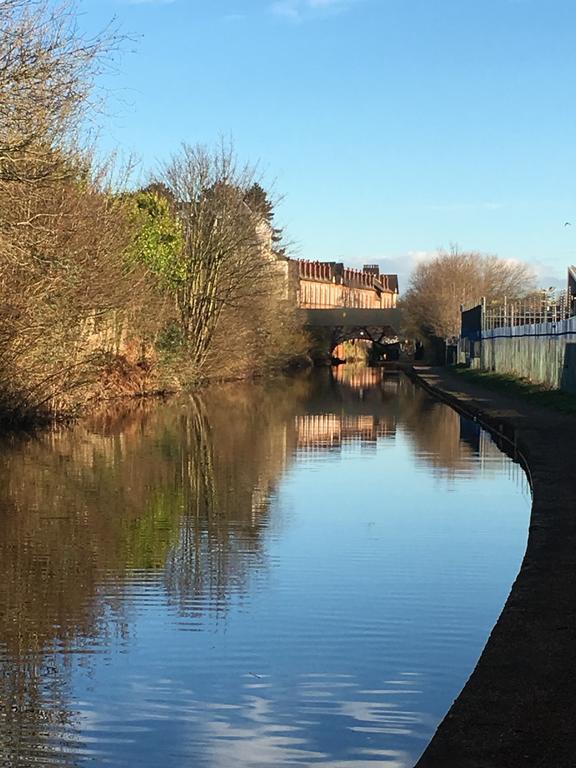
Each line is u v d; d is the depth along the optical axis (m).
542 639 6.55
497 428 24.78
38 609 8.69
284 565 10.36
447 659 7.37
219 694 6.67
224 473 17.34
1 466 17.84
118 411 31.38
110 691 6.73
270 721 6.18
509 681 5.77
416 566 10.33
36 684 6.87
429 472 17.89
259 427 26.56
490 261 109.06
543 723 5.14
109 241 28.80
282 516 13.23
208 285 46.72
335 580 9.72
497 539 11.77
